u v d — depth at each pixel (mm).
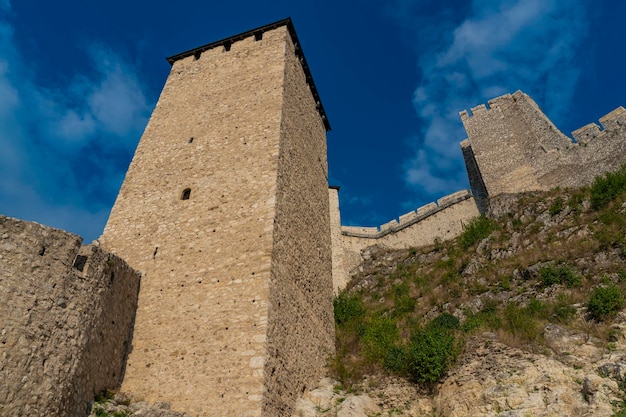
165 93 19359
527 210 26156
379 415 11688
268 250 12555
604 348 11867
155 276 13289
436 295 22375
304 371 12695
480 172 32406
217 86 18688
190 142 16781
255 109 17000
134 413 10164
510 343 12859
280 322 11961
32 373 8758
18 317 8969
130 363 11742
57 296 9891
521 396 10570
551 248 21312
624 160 26062
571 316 14422
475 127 34812
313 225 16906
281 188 14555
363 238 35438
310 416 11305
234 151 15734
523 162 30812
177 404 10578
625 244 18141
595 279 17016
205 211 14289
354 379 13531
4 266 9219
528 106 32938
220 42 20625
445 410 11320
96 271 11234
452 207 33344
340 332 17797
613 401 9477
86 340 10297
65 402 9273
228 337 11266
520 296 18250
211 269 12797
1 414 7984
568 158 28688
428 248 31125
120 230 14812
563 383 10609
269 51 19266
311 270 15469
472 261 23781
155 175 16109
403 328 18875
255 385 10203
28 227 9961
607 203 22500
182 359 11336
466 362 12359
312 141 19734
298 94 19391
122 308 12141
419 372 12484
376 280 28969
